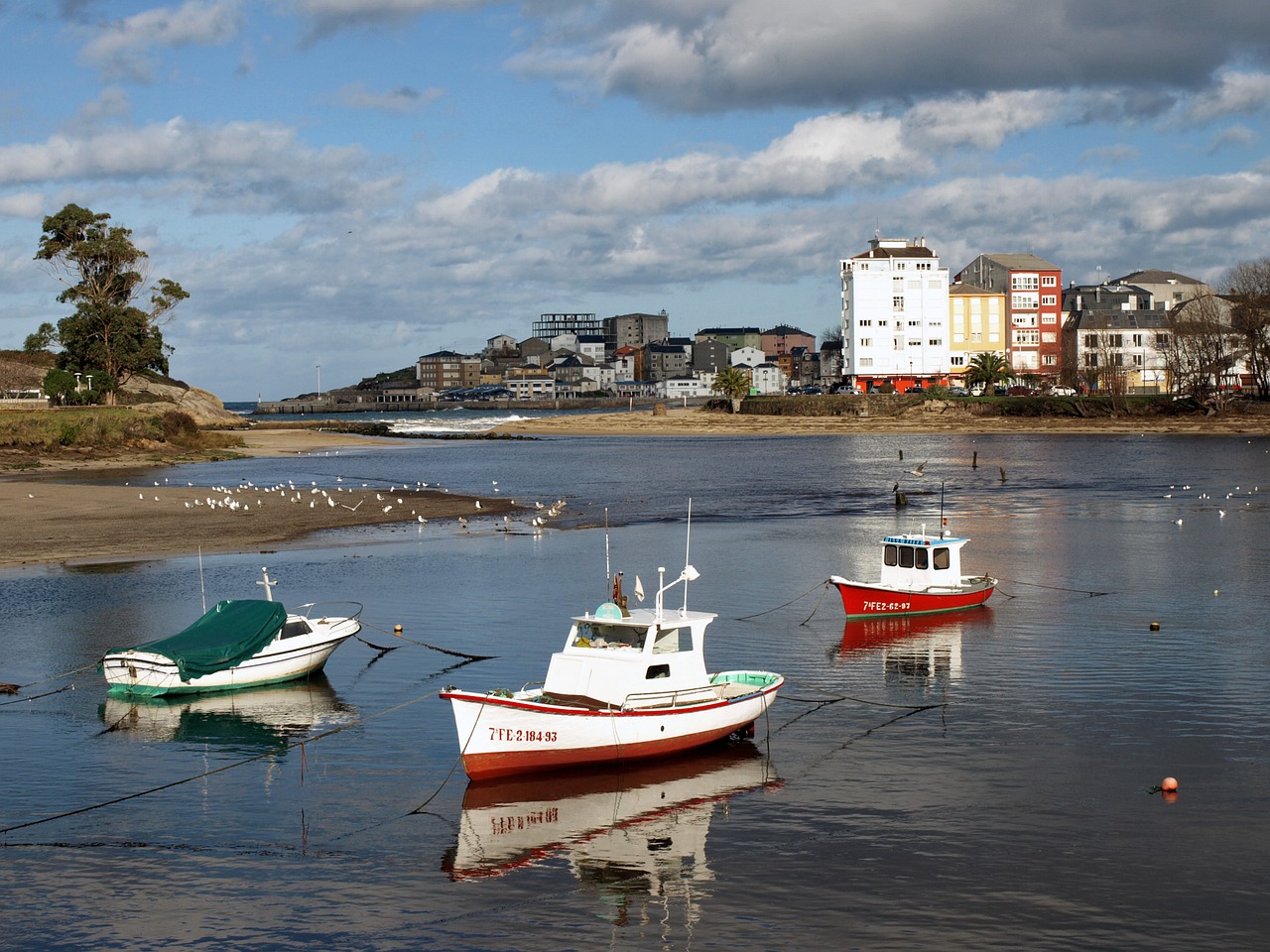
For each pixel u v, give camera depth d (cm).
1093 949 1941
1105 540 6575
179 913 2120
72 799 2700
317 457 14662
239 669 3591
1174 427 16825
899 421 19225
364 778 2827
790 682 3656
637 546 6519
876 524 7438
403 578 5497
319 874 2288
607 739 2812
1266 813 2509
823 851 2356
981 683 3603
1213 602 4794
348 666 3900
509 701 2703
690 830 2481
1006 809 2553
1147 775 2748
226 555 6197
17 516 7544
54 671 3816
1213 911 2067
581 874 2277
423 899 2172
